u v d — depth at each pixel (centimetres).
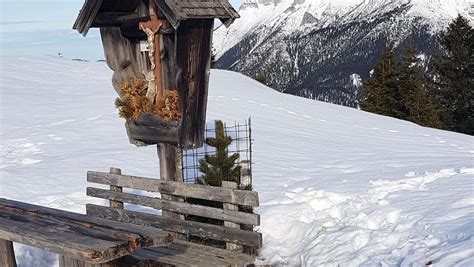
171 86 722
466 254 569
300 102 2730
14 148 1597
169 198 773
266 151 1507
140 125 746
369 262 632
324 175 1180
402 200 841
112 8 738
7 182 1177
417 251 618
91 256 463
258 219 675
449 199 811
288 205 867
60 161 1387
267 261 730
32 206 661
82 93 2605
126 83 752
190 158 1322
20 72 3092
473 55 4356
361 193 909
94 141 1655
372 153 1545
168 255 660
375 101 4444
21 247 759
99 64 3662
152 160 1375
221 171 801
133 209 970
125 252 488
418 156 1477
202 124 733
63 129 1838
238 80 3200
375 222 768
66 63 3562
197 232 738
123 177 817
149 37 711
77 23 715
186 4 661
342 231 742
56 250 496
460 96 4391
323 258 690
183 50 691
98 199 1021
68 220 582
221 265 626
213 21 716
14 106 2253
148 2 720
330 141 1775
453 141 1962
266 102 2544
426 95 4353
